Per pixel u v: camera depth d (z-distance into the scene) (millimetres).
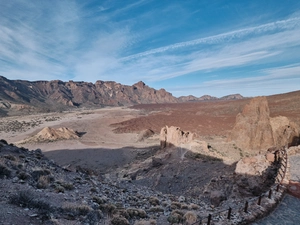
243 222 9203
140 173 43219
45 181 12078
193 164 38156
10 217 7109
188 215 10945
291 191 12422
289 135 36719
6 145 18938
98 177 23312
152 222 10039
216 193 20406
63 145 86000
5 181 10625
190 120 144250
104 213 10523
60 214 8555
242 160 20891
